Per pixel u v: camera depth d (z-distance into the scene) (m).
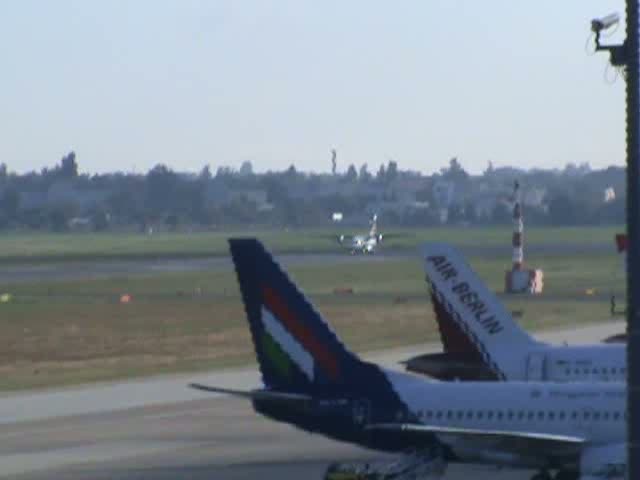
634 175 106.81
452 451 177.75
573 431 176.50
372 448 180.25
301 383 181.25
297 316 180.50
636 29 106.56
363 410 179.12
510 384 180.88
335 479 175.25
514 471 198.50
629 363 105.69
